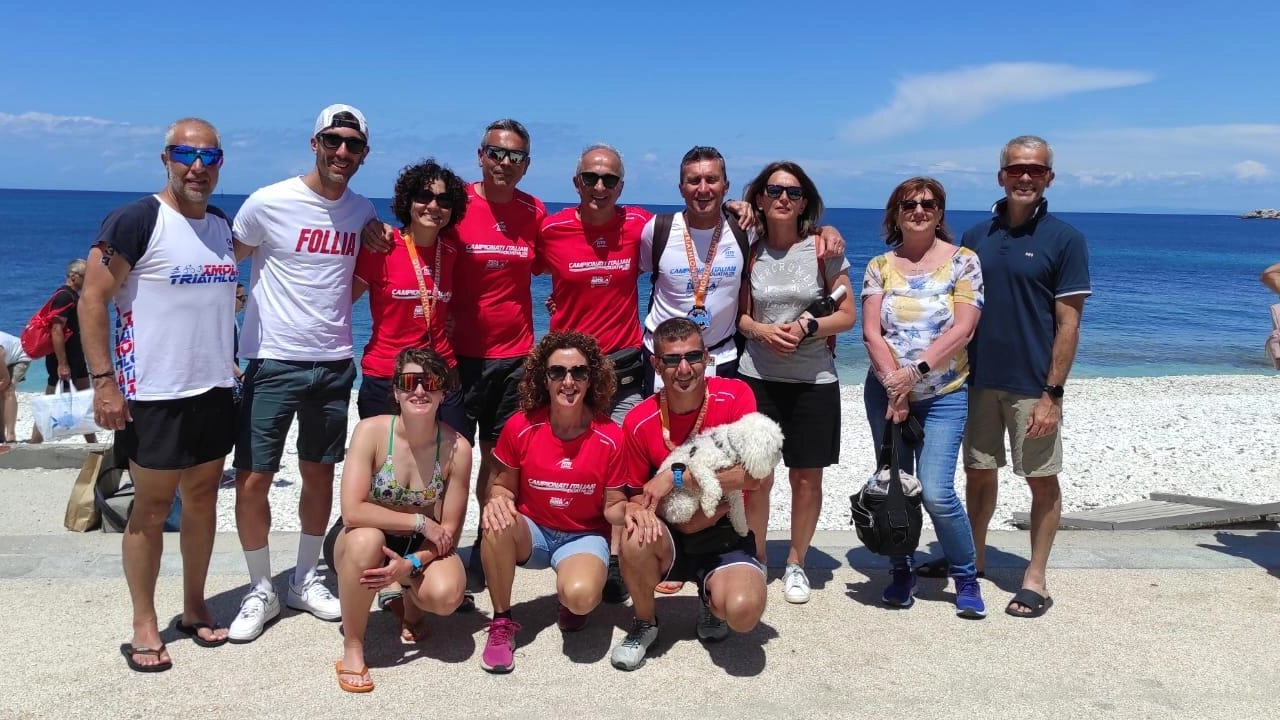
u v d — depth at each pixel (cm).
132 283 377
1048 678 389
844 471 1025
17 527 721
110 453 702
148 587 391
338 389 444
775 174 476
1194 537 584
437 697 369
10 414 995
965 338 444
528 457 413
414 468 402
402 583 397
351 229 442
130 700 362
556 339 405
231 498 832
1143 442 1171
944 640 426
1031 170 439
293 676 386
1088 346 2764
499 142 466
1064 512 805
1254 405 1488
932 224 464
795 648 417
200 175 378
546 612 460
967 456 490
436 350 458
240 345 442
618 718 353
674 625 445
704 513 402
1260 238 12100
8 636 418
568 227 495
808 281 475
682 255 488
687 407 423
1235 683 385
